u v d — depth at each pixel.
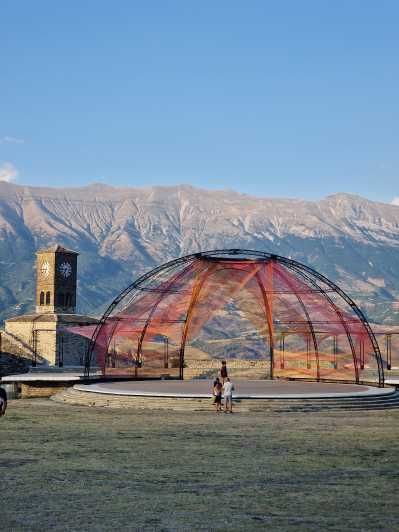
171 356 72.00
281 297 64.50
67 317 109.75
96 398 46.72
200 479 23.48
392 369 69.81
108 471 24.67
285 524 18.16
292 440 32.00
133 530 17.62
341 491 21.84
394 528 17.84
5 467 25.28
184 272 61.97
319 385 56.78
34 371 83.19
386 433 34.31
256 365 70.69
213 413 42.09
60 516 18.83
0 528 17.73
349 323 60.62
